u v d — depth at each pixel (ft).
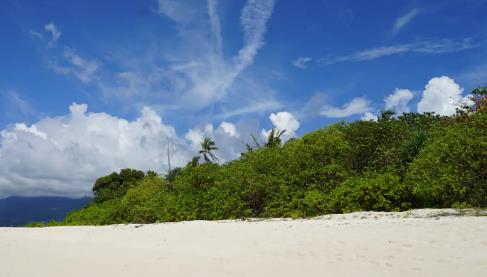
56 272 27.50
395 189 61.21
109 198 164.25
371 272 23.04
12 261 32.35
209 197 79.10
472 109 81.00
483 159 56.03
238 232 40.34
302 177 73.41
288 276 23.30
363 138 78.54
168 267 27.20
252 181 76.07
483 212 47.78
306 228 38.78
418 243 28.50
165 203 88.22
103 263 29.89
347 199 62.80
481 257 24.53
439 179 57.16
